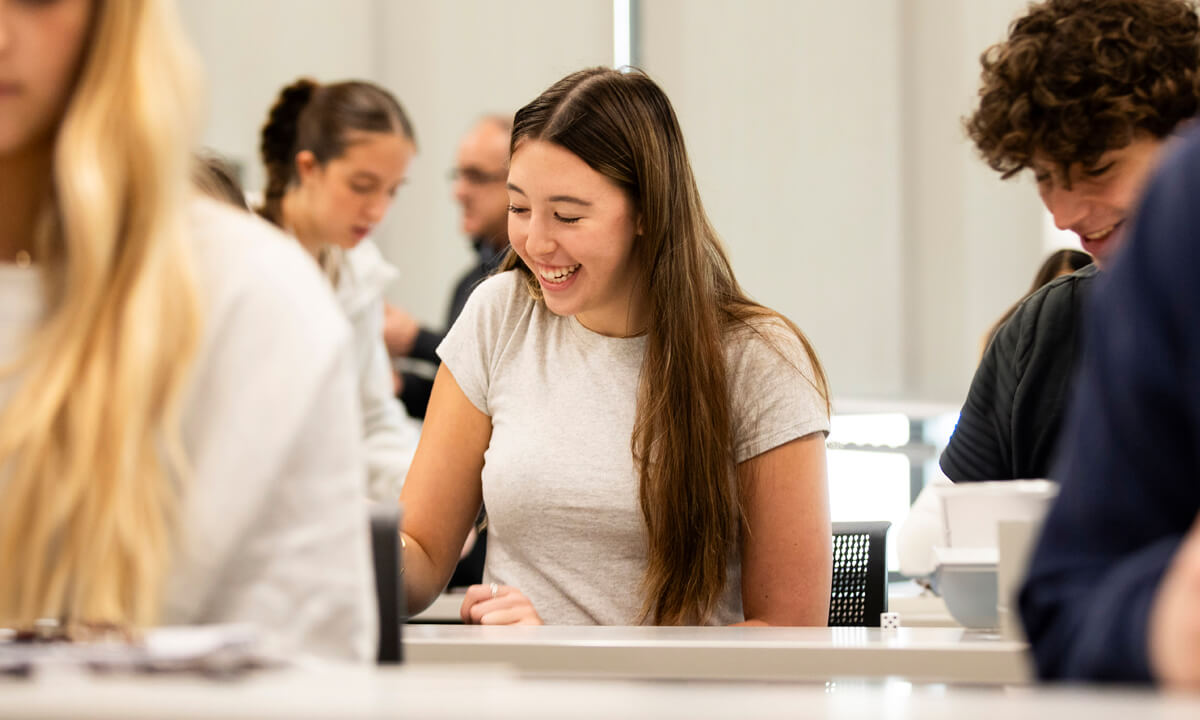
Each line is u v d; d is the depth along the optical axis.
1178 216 0.78
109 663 0.78
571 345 2.11
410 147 3.07
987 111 1.73
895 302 5.13
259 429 1.02
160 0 1.02
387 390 3.16
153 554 1.00
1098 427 0.80
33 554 0.99
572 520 2.01
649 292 2.04
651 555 1.99
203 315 1.03
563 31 5.08
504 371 2.12
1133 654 0.74
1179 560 0.74
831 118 5.14
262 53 4.84
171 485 1.02
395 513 1.25
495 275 2.23
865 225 5.14
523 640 1.47
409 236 4.97
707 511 1.98
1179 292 0.77
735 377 2.03
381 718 0.65
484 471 2.08
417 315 4.96
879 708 0.67
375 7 4.97
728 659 1.42
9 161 1.04
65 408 1.00
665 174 2.01
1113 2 1.65
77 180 0.98
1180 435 0.77
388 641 1.24
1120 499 0.79
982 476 1.97
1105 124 1.60
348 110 2.98
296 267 1.08
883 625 1.88
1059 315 1.88
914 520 2.57
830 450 5.05
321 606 1.02
